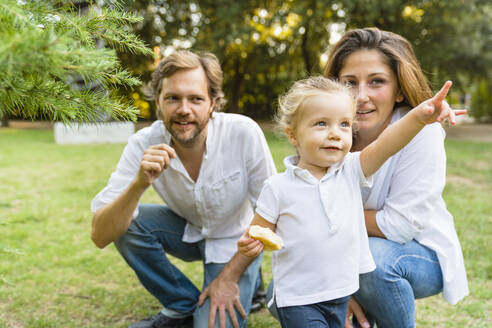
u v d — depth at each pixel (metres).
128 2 1.47
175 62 1.84
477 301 2.50
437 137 1.76
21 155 8.16
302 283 1.54
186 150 2.03
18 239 3.53
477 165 7.40
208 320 1.89
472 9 13.42
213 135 2.03
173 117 1.88
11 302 2.49
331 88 1.55
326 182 1.56
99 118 1.20
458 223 3.92
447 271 1.75
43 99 1.05
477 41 14.36
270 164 2.11
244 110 20.36
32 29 0.92
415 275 1.73
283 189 1.58
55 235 3.66
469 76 16.47
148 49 1.35
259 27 14.35
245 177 2.11
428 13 13.39
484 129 17.34
